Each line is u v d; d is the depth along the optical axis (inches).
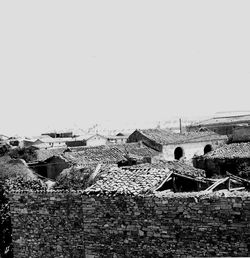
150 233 674.2
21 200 829.2
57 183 1159.6
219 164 1845.5
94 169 1153.4
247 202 597.6
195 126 3799.2
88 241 735.1
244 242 599.2
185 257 643.5
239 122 3540.8
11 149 2974.9
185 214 644.7
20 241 829.8
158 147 2517.2
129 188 711.1
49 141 3973.9
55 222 792.9
